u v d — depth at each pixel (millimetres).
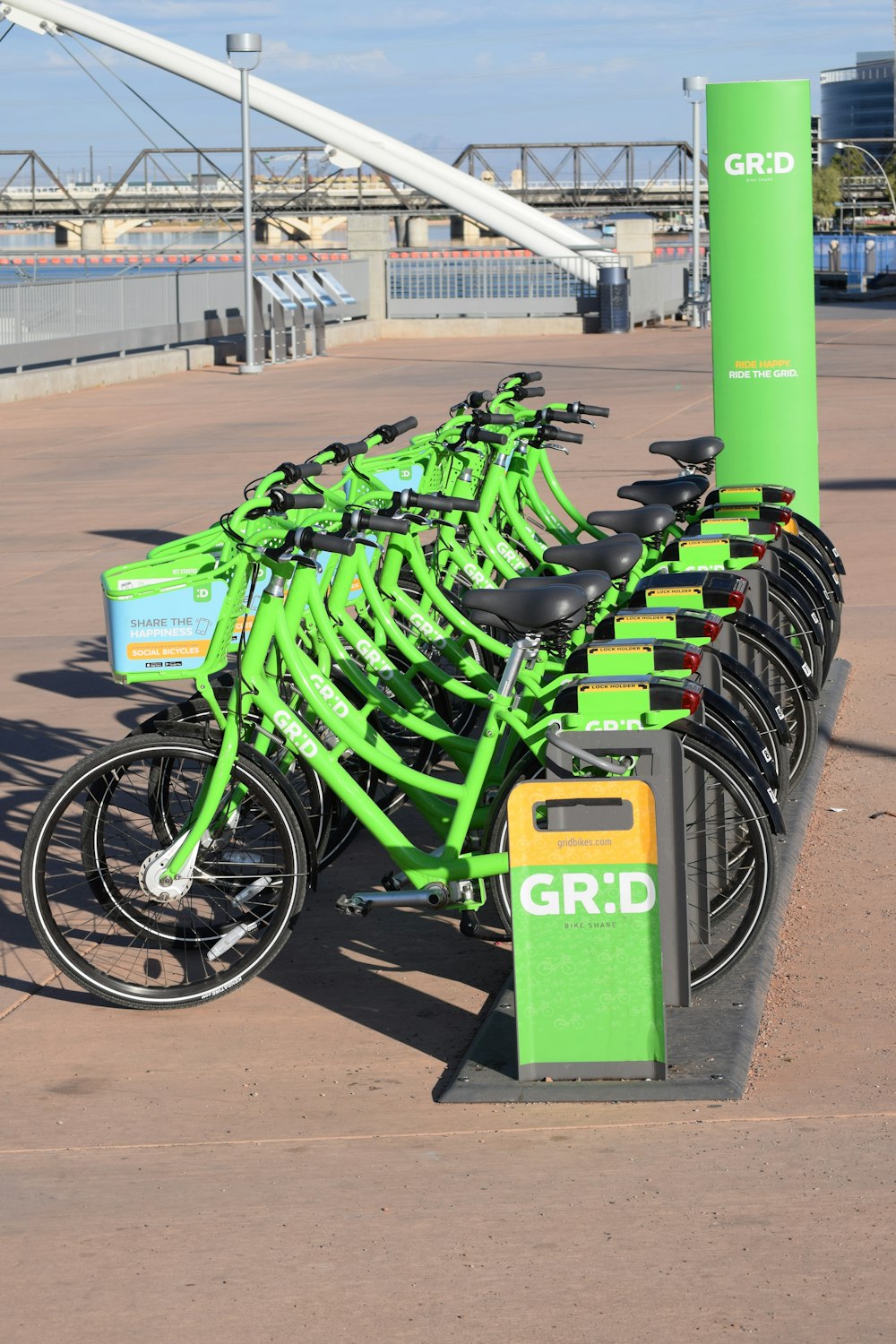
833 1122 3820
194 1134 3936
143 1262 3387
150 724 4660
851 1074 4055
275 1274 3320
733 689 4988
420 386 24094
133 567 4754
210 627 4777
